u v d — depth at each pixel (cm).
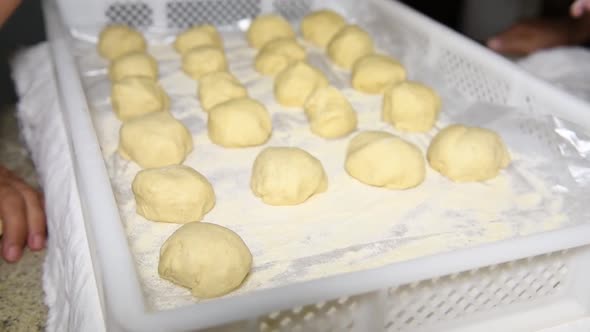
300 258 48
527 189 55
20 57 76
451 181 56
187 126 62
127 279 36
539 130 58
